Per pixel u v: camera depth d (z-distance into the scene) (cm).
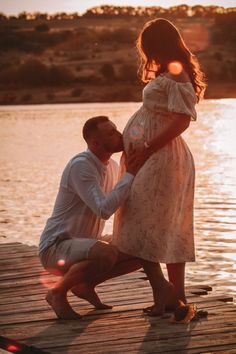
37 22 10769
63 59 8675
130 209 609
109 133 616
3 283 742
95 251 610
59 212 632
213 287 873
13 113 5794
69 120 4756
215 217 1330
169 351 551
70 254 619
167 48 602
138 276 773
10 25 10262
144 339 575
